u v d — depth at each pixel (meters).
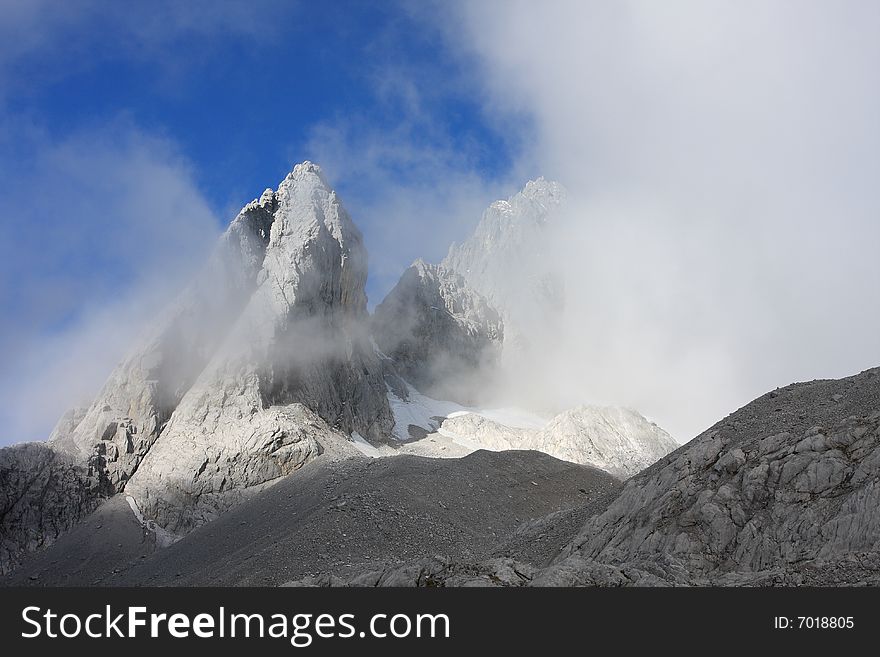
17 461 147.25
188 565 111.06
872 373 63.00
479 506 118.06
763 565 51.19
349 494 111.31
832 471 53.12
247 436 154.62
